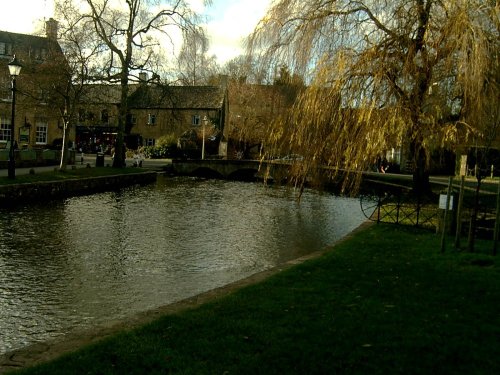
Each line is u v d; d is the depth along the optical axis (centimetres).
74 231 1670
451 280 838
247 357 496
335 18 1670
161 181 4009
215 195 3064
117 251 1408
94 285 1076
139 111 6494
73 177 2831
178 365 477
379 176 3031
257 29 1762
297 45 1677
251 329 579
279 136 1669
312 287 785
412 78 1541
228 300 707
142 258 1339
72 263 1258
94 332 595
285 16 1717
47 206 2223
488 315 645
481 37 1391
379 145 1480
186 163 4850
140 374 460
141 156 5144
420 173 1794
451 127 1481
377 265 961
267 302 695
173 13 3538
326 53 1638
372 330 578
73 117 3331
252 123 4369
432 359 498
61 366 475
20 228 1670
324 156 1611
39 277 1122
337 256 1052
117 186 3319
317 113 1585
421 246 1172
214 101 6638
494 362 493
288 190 3481
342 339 547
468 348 527
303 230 1886
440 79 1537
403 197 2098
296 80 1733
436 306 683
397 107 1488
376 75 1523
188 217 2108
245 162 4728
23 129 3684
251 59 1792
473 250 1091
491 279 845
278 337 553
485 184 3005
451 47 1454
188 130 6316
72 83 3061
